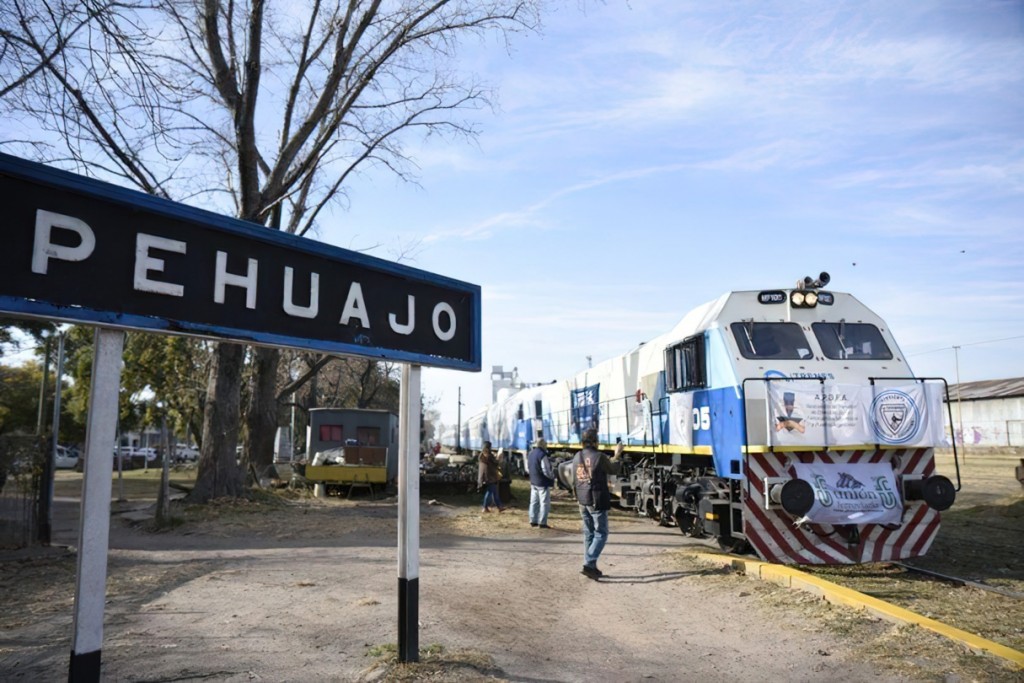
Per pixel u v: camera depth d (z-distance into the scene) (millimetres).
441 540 12430
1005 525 13547
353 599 7742
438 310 5613
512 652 5957
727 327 10508
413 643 5281
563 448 21953
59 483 29188
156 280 3762
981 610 7203
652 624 7156
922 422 9406
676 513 12477
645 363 14500
